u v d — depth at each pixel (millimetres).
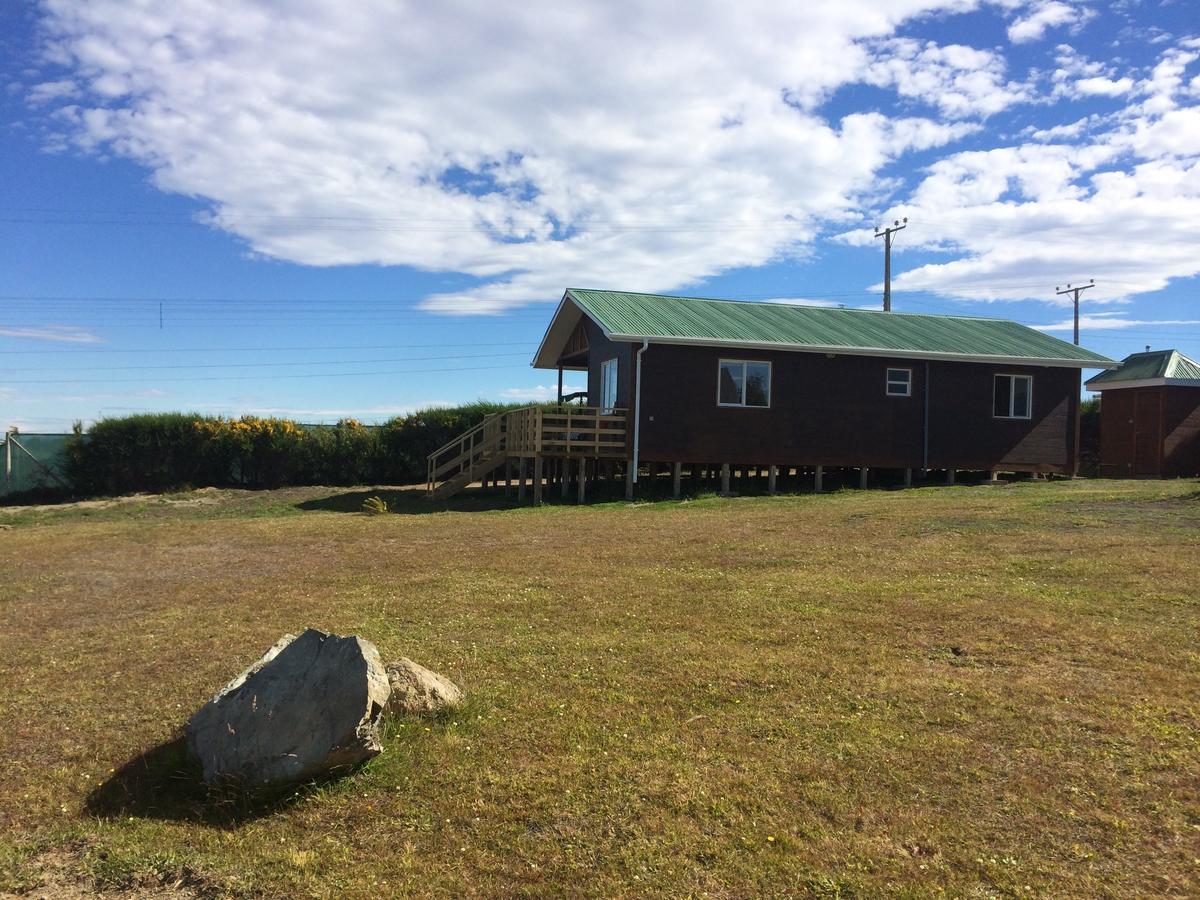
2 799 4344
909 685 5359
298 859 3680
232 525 15406
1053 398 21938
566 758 4496
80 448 22891
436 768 4434
